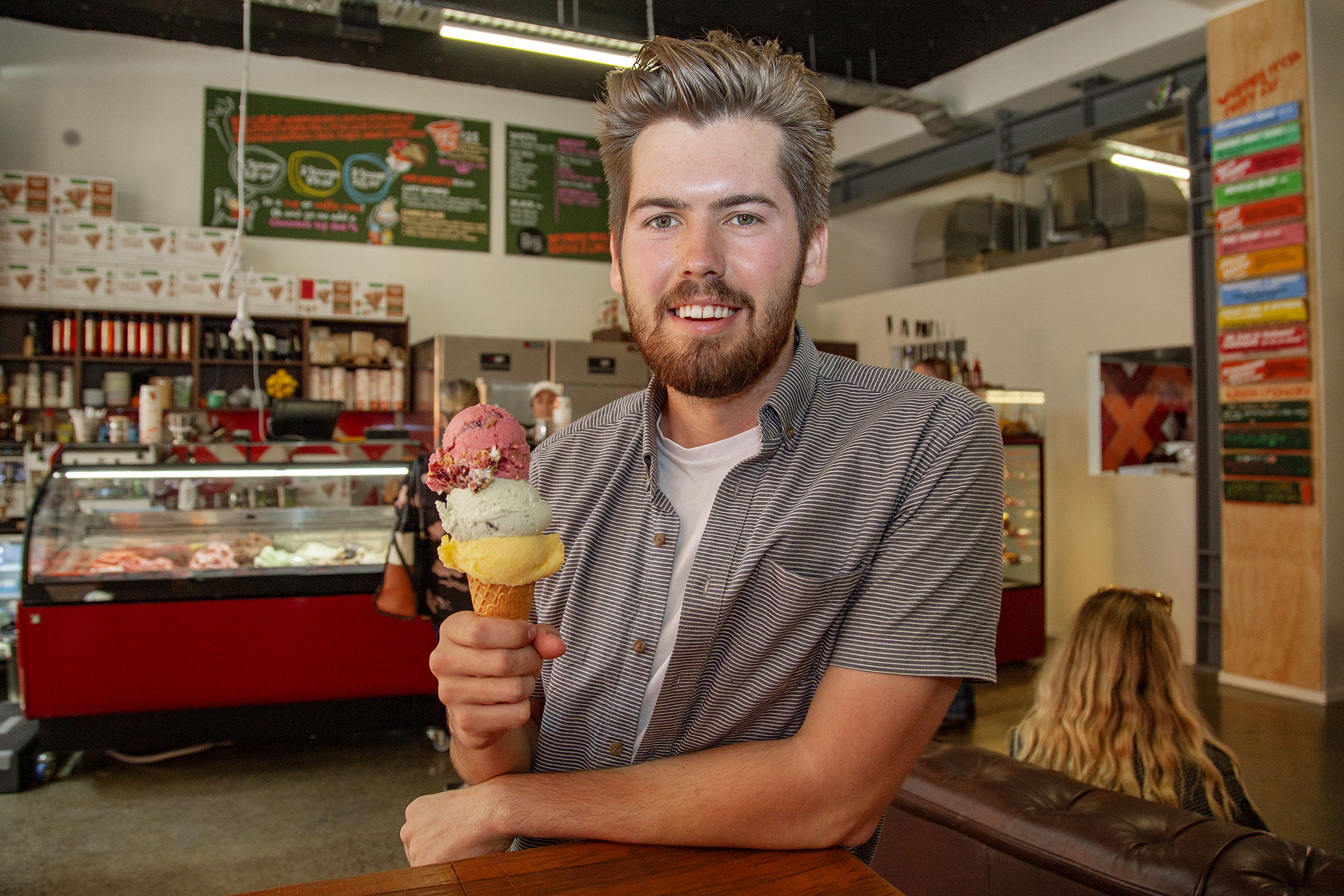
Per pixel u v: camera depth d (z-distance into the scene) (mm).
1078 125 6418
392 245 7172
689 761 825
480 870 729
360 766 3729
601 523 1025
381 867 2807
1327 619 4527
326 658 3744
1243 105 4793
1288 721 4230
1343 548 4582
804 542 881
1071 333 6309
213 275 6117
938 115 7055
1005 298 6820
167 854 2885
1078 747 1771
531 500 807
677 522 981
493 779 841
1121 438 6336
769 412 927
